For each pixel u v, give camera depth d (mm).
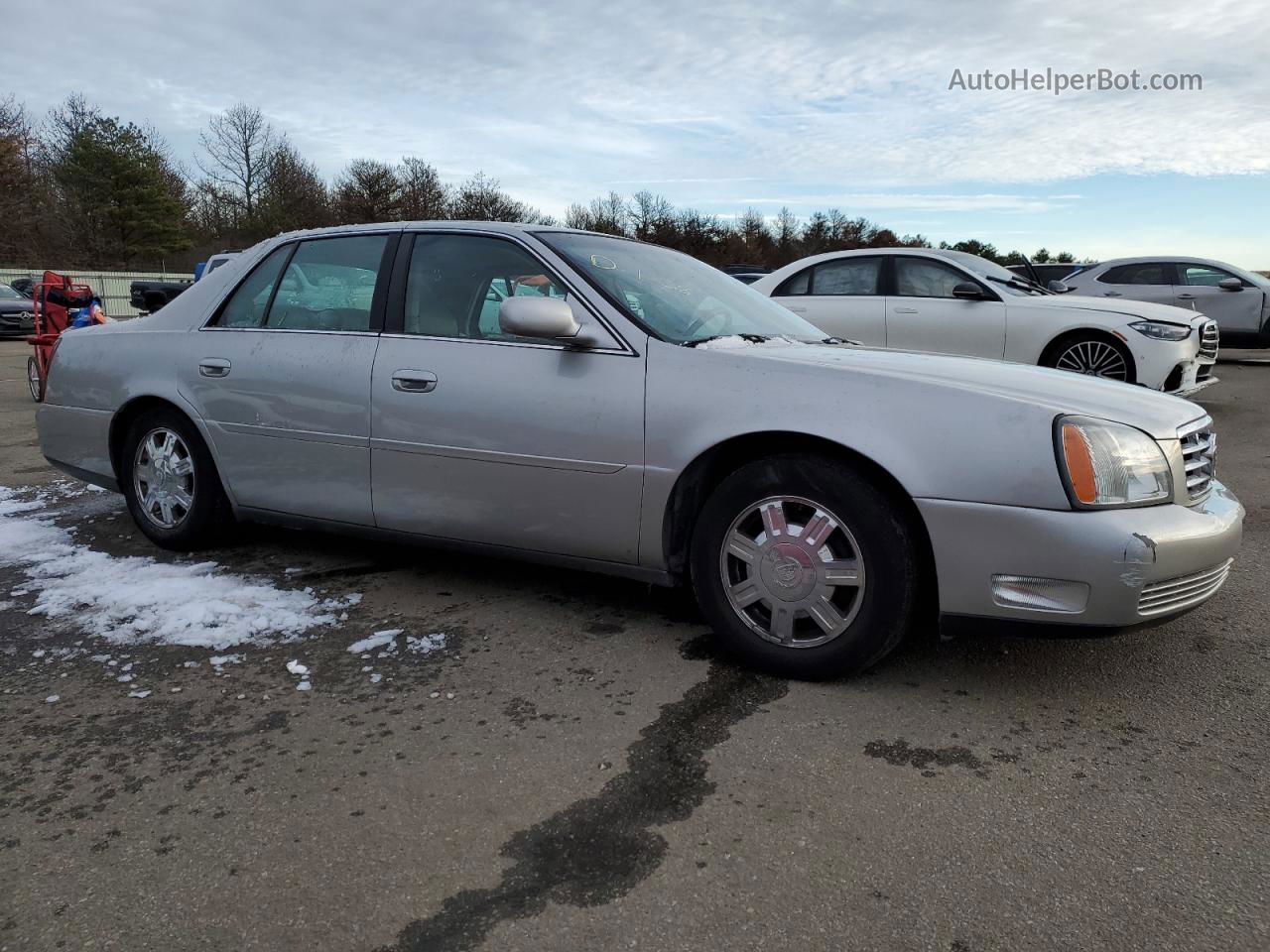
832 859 2033
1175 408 2908
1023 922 1828
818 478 2801
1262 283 12781
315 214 51594
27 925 1826
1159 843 2088
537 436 3238
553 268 3377
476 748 2520
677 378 3041
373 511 3684
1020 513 2582
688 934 1801
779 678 2955
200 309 4238
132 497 4410
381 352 3615
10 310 22578
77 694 2844
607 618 3502
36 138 47219
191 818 2188
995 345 8195
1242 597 3758
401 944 1776
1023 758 2473
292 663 3049
